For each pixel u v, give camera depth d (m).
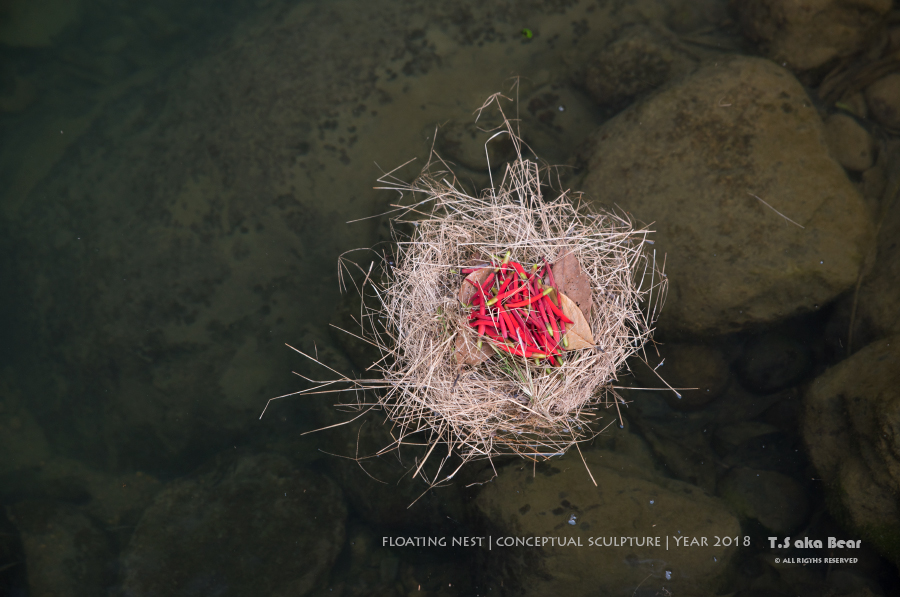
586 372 0.85
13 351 1.35
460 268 0.88
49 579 1.06
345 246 1.17
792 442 0.95
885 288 0.90
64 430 1.28
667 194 0.97
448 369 0.85
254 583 1.01
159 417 1.21
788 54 1.06
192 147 1.28
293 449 1.12
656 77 1.11
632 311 0.88
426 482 0.99
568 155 1.13
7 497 1.23
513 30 1.22
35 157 1.41
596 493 0.90
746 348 0.99
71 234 1.32
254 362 1.18
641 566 0.86
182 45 1.46
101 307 1.26
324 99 1.22
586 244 0.88
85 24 1.48
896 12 1.04
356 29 1.26
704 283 0.94
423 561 1.01
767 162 0.94
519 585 0.88
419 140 1.19
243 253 1.21
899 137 1.01
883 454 0.81
